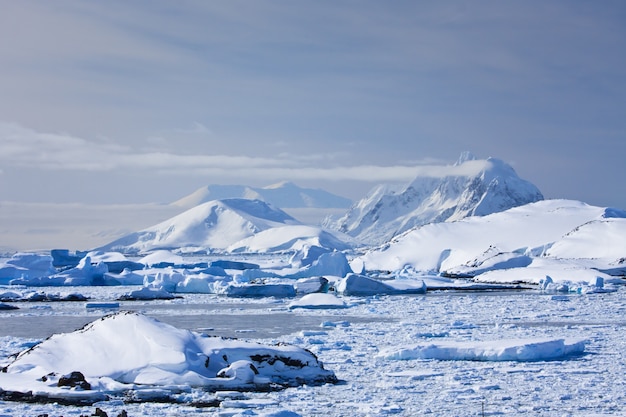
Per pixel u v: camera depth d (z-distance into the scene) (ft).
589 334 172.24
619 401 97.14
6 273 479.82
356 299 309.42
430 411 91.15
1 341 162.61
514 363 127.85
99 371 101.30
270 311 255.09
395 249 654.94
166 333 107.55
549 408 93.15
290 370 109.29
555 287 377.71
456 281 445.78
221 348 108.47
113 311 258.37
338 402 95.86
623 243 530.27
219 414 86.58
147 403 92.63
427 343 139.03
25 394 93.71
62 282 442.09
